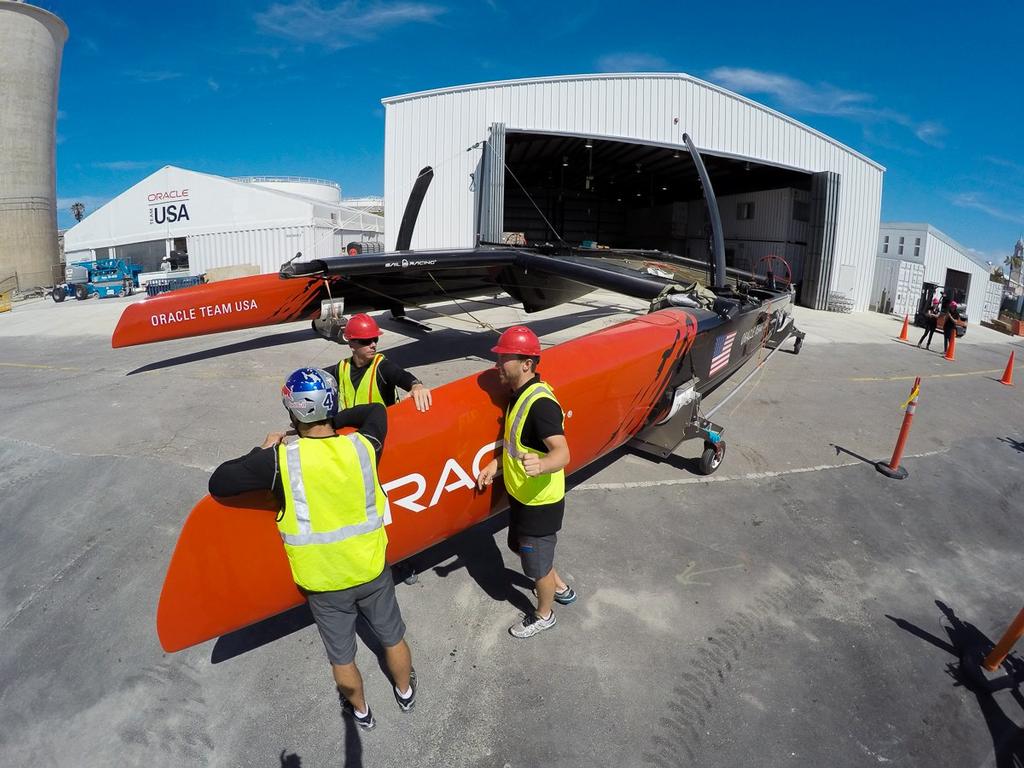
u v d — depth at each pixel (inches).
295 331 404.2
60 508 157.5
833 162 704.4
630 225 1224.8
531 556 104.7
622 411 157.2
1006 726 97.7
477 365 315.6
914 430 249.9
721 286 262.4
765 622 120.3
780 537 154.5
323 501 75.2
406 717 94.0
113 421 221.3
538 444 97.2
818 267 705.6
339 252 844.0
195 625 90.7
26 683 99.9
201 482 172.6
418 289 321.1
